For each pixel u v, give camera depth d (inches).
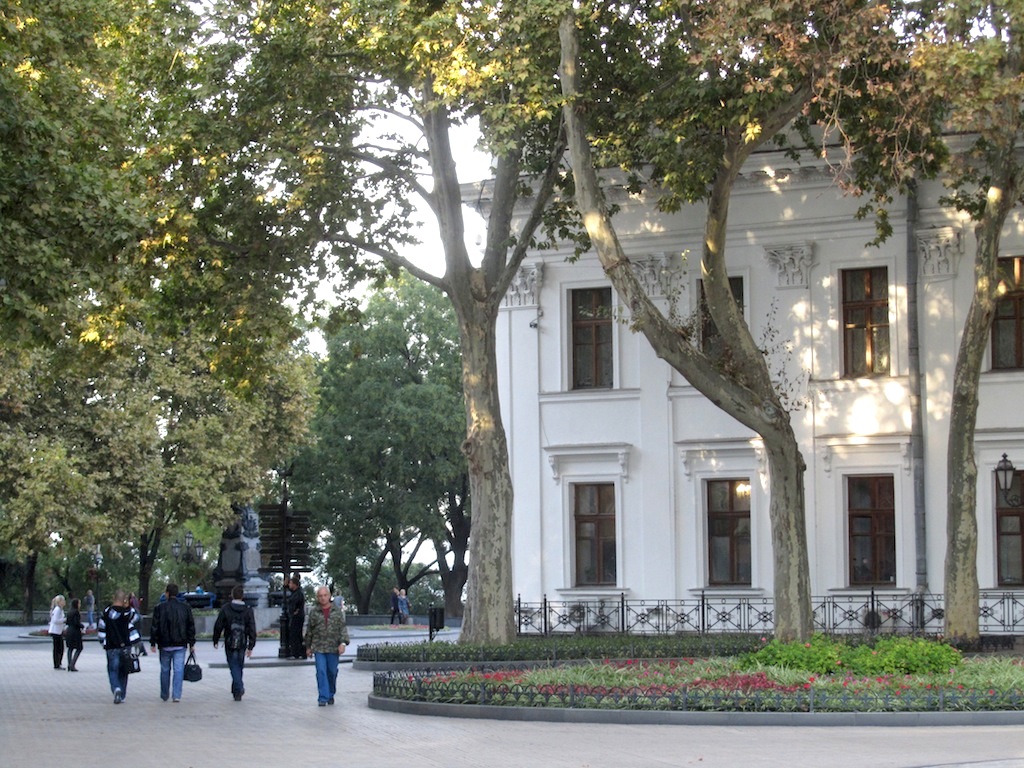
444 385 2664.9
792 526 1061.8
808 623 1056.8
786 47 903.1
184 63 1115.9
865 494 1359.5
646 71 1065.5
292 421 2178.9
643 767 555.2
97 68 970.1
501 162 1191.6
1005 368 1318.9
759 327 1385.3
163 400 2057.1
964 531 1151.0
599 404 1437.0
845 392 1357.0
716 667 836.6
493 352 1178.6
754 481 1382.9
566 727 714.8
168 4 1115.3
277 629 2031.3
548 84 1027.9
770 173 1370.6
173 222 1095.0
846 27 912.9
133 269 1112.8
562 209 1256.2
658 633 1385.3
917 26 976.9
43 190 845.8
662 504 1408.7
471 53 981.2
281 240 1156.5
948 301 1332.4
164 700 928.3
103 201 876.6
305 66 1098.1
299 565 1390.3
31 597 2640.3
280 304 1158.3
